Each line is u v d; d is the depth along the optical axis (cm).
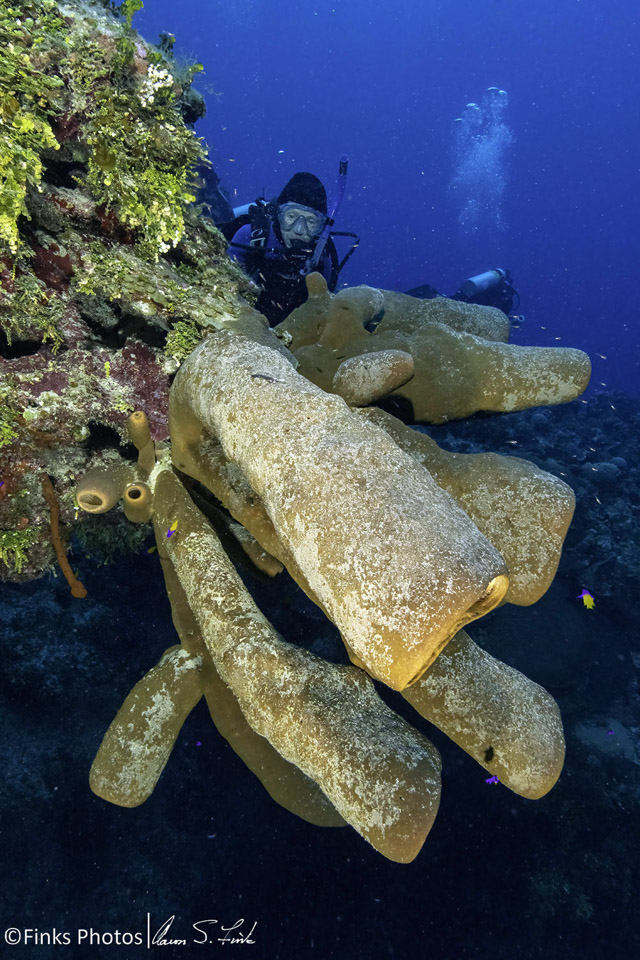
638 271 7738
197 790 569
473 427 899
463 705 160
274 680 157
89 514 248
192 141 223
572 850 570
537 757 156
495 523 184
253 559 216
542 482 182
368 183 7375
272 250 490
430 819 133
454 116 7294
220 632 171
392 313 295
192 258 249
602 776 601
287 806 184
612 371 4638
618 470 875
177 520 198
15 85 177
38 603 582
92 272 216
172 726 180
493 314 293
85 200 215
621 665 681
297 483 128
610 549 746
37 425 208
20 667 550
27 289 203
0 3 185
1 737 522
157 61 221
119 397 221
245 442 145
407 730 155
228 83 6712
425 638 108
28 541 230
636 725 651
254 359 160
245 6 6259
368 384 209
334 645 548
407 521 117
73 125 211
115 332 231
